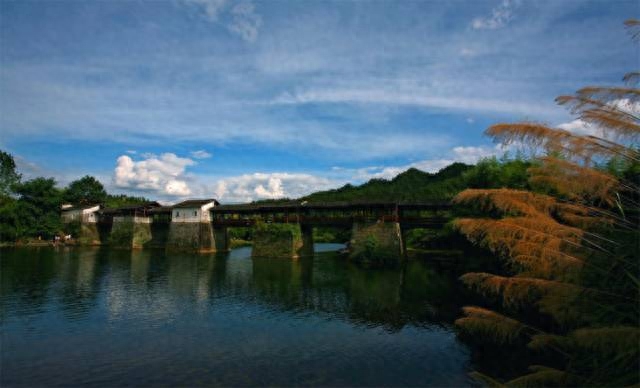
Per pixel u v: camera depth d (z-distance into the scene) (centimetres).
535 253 792
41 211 6719
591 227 820
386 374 1279
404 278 3195
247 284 2894
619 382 653
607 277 711
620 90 708
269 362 1381
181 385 1195
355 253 4297
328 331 1741
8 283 2784
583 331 620
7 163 7175
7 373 1270
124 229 6228
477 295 2378
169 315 1986
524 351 1280
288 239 4672
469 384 1196
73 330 1716
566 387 760
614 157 709
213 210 5531
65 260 4266
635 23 677
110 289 2639
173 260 4416
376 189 10569
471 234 902
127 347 1518
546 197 822
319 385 1201
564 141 734
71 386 1181
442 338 1638
